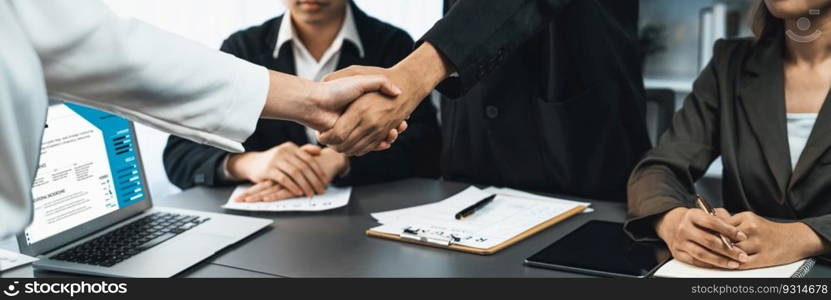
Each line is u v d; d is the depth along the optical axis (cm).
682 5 293
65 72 85
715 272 103
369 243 120
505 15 129
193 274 108
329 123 117
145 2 254
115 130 132
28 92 75
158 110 93
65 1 83
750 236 105
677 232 109
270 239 124
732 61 139
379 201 148
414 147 176
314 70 187
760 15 133
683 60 295
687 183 134
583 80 151
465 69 127
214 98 96
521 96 157
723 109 136
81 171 123
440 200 147
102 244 119
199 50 96
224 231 125
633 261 108
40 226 114
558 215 131
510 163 160
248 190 151
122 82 88
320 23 182
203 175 163
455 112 166
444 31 128
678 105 281
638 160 158
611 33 151
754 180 130
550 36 150
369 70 126
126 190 133
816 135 124
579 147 154
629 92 154
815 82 128
